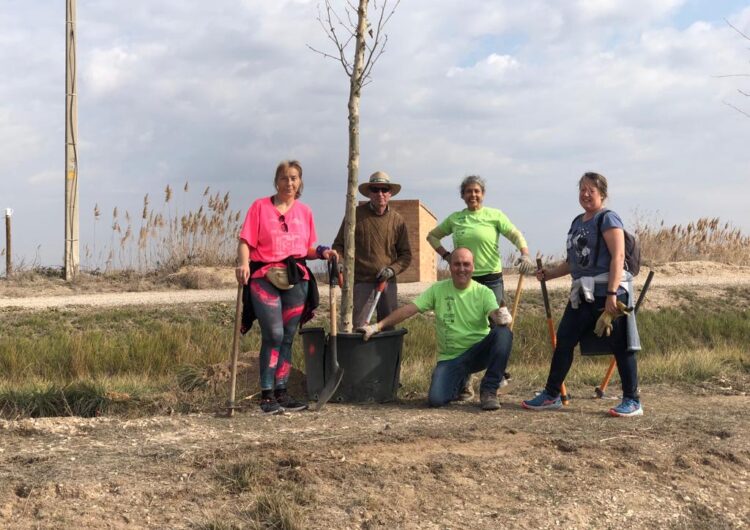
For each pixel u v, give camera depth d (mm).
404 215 19453
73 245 21953
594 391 8297
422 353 11789
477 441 5773
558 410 7133
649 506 4926
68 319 14906
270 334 6746
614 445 5750
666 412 7102
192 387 7770
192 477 4871
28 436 5938
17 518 4312
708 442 5953
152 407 7277
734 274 21469
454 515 4594
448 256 7930
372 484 4848
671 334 13875
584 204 6863
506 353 7172
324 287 18812
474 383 8695
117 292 20188
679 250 24859
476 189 7621
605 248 6762
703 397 8133
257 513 4441
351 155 7820
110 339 11688
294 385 7910
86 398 7227
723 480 5344
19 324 14398
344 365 7371
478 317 7285
